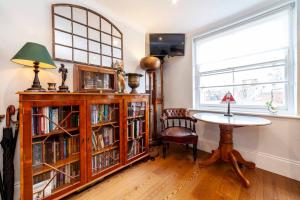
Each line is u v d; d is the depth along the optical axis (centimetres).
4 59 146
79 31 199
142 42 297
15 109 144
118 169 194
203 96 291
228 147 206
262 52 220
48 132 139
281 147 193
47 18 172
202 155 257
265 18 213
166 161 234
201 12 236
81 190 160
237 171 183
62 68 159
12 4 149
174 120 310
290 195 152
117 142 200
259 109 222
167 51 295
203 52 287
